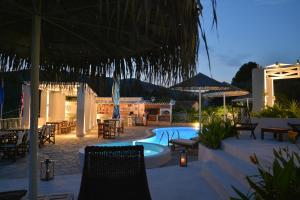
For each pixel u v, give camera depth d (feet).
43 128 38.45
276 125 28.68
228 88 37.96
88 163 10.87
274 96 40.52
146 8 4.63
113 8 6.00
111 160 10.98
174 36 7.54
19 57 12.47
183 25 5.66
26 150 31.07
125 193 10.68
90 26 9.32
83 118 52.13
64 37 11.52
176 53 8.25
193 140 34.83
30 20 9.90
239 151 19.07
